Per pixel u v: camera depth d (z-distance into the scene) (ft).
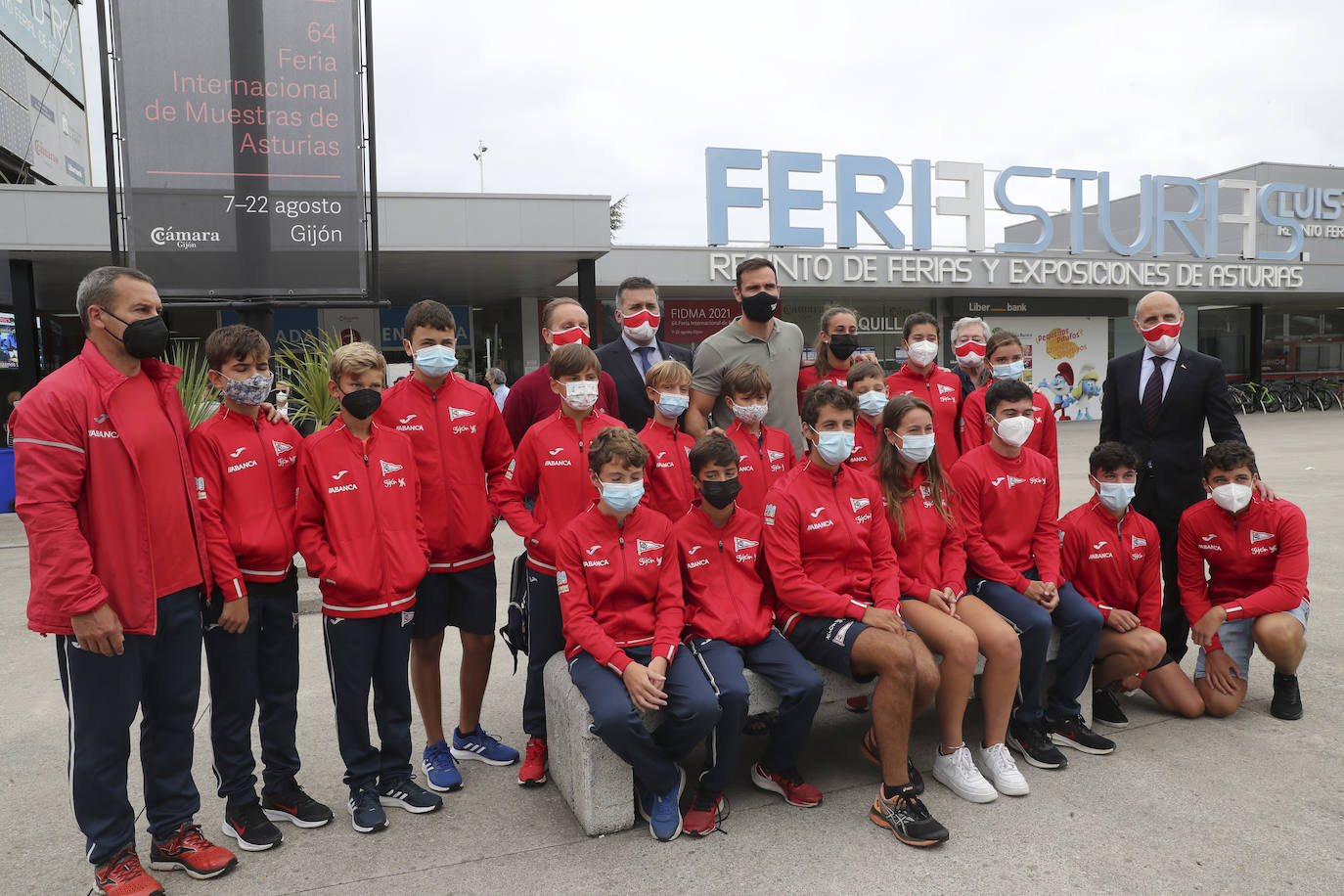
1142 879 8.16
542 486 10.86
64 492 7.76
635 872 8.60
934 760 11.13
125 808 8.37
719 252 52.54
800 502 10.53
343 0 17.04
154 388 8.60
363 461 9.71
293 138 16.98
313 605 18.81
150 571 8.25
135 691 8.29
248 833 9.21
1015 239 101.35
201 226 16.70
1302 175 82.12
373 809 9.63
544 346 55.21
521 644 11.39
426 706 10.80
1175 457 13.70
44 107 51.39
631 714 8.95
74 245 32.60
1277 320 86.63
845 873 8.46
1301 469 37.06
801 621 10.44
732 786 10.53
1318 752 10.89
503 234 36.91
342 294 17.33
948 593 11.10
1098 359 68.59
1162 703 12.46
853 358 13.58
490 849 9.13
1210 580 13.14
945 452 14.53
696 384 12.22
